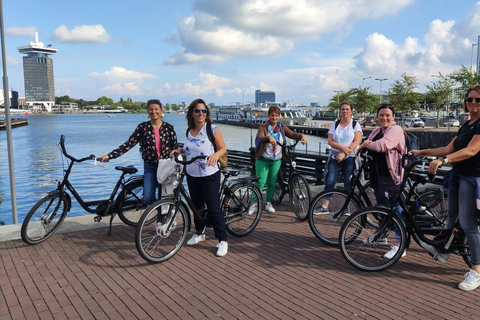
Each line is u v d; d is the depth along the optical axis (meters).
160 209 3.97
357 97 54.62
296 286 3.36
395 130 3.88
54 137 43.44
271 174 5.81
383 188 3.97
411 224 3.73
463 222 3.34
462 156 3.09
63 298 3.13
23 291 3.25
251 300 3.10
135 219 5.08
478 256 3.31
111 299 3.11
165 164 4.27
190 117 4.18
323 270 3.71
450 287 3.34
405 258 4.02
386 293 3.22
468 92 3.24
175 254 4.13
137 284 3.39
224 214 4.54
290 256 4.09
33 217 4.34
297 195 5.49
